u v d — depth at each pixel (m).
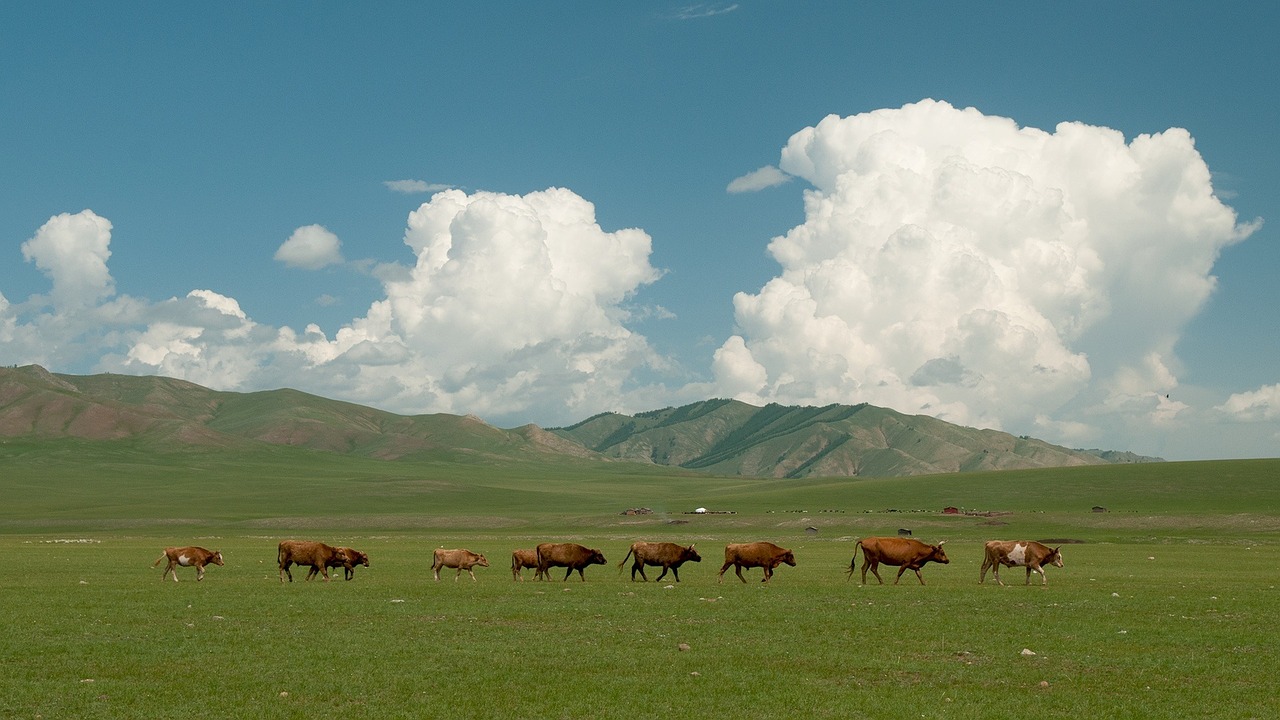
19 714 19.55
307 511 197.25
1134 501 168.50
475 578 49.53
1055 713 20.20
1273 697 21.55
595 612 33.75
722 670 23.81
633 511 171.75
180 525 161.75
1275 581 50.03
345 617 32.44
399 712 19.97
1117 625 30.92
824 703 20.80
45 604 35.75
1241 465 196.00
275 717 19.58
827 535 124.94
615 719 19.61
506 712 20.03
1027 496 181.38
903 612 33.97
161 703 20.50
